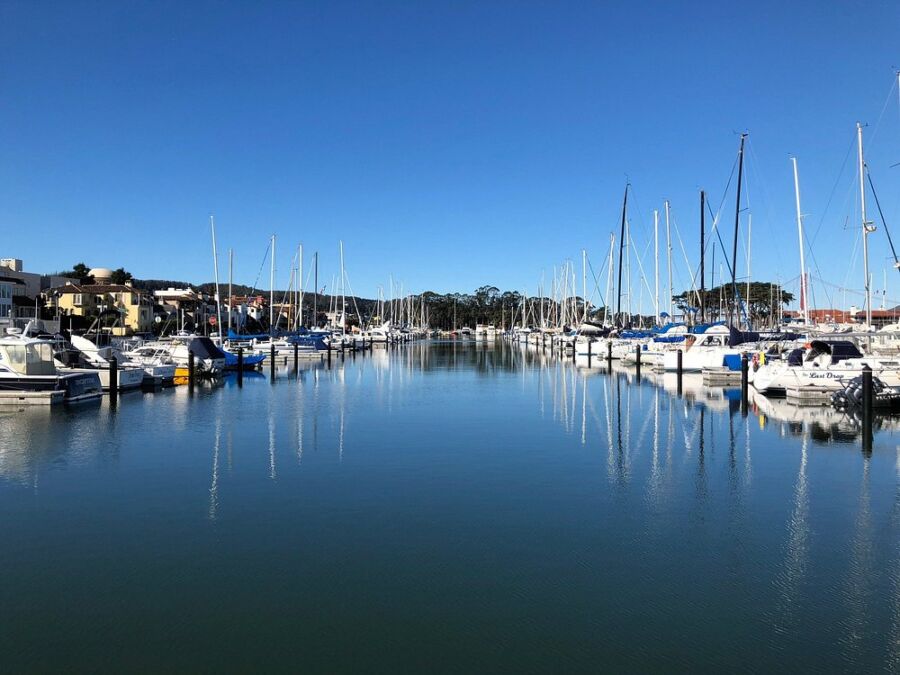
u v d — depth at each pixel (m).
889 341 33.72
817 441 21.66
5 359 30.03
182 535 12.40
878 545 11.91
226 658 8.17
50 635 8.70
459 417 27.44
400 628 8.89
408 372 54.97
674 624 9.00
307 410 29.73
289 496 14.98
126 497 14.89
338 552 11.57
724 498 14.92
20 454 19.52
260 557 11.31
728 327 47.34
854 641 8.54
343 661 8.12
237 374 51.66
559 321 126.62
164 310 110.75
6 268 93.75
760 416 27.52
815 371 31.23
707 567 10.91
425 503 14.45
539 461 18.66
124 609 9.42
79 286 102.81
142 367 38.94
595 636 8.69
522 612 9.34
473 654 8.27
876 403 28.34
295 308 113.81
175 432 23.42
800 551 11.62
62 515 13.59
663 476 16.89
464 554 11.47
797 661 8.09
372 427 24.67
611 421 26.22
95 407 30.58
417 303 194.12
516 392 38.06
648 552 11.59
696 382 43.94
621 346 65.81
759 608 9.45
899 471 17.39
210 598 9.76
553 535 12.45
